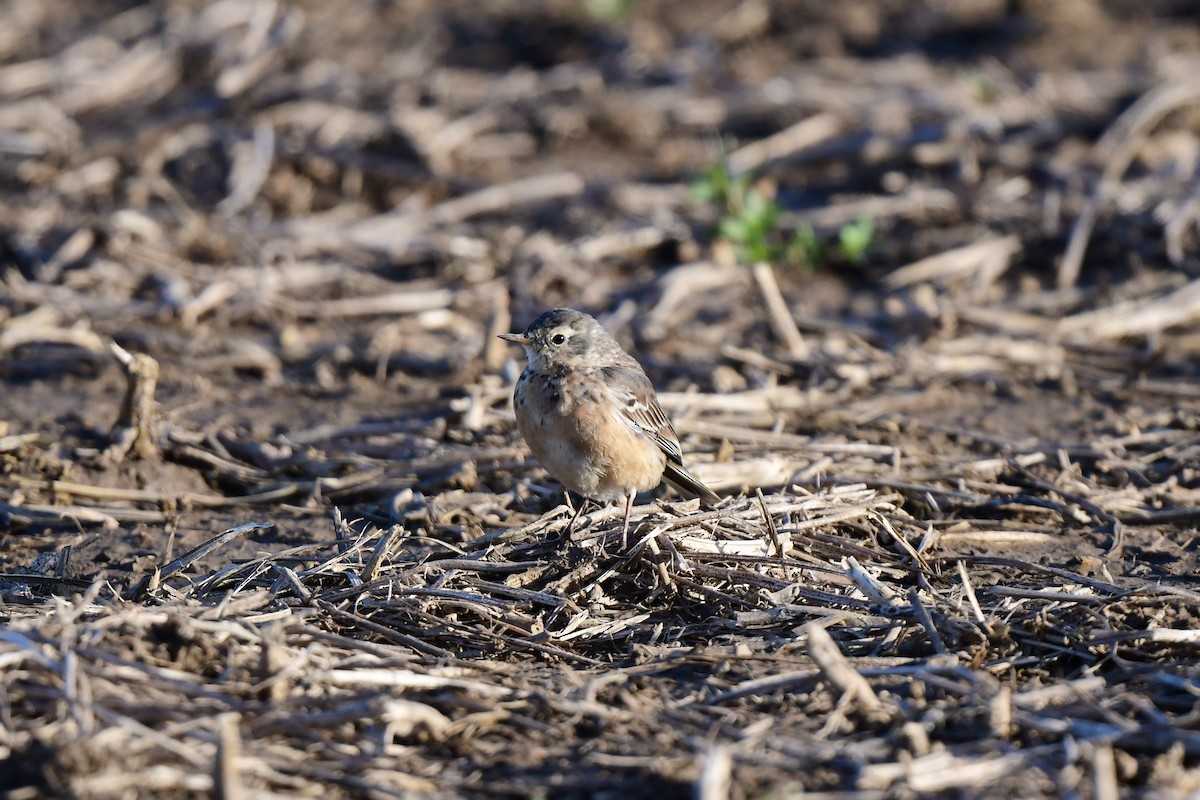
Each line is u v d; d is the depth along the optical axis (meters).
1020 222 18.39
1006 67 23.16
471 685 8.27
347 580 9.94
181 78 22.70
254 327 16.16
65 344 15.52
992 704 7.92
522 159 20.78
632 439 10.84
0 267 17.55
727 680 8.65
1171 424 13.51
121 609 8.71
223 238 17.98
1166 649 9.07
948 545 10.95
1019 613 9.55
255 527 10.95
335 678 8.17
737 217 16.83
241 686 7.99
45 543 11.12
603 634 9.42
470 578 9.93
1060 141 20.42
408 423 13.48
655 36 24.22
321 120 20.80
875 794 7.20
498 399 13.91
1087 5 25.89
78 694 7.65
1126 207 18.36
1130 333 15.91
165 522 11.60
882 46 24.28
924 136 20.25
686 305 16.78
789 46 24.30
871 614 9.44
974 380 14.76
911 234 18.47
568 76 22.80
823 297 17.19
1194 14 25.77
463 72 23.17
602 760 7.63
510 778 7.53
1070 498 11.78
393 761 7.58
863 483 11.71
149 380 12.52
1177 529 11.38
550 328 10.84
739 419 13.44
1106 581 10.16
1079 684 8.44
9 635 8.05
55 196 19.03
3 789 6.97
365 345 15.63
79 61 23.06
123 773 7.05
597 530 10.64
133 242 17.86
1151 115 20.56
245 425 13.56
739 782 7.27
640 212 18.95
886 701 8.22
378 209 19.45
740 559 10.09
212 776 7.02
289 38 22.53
